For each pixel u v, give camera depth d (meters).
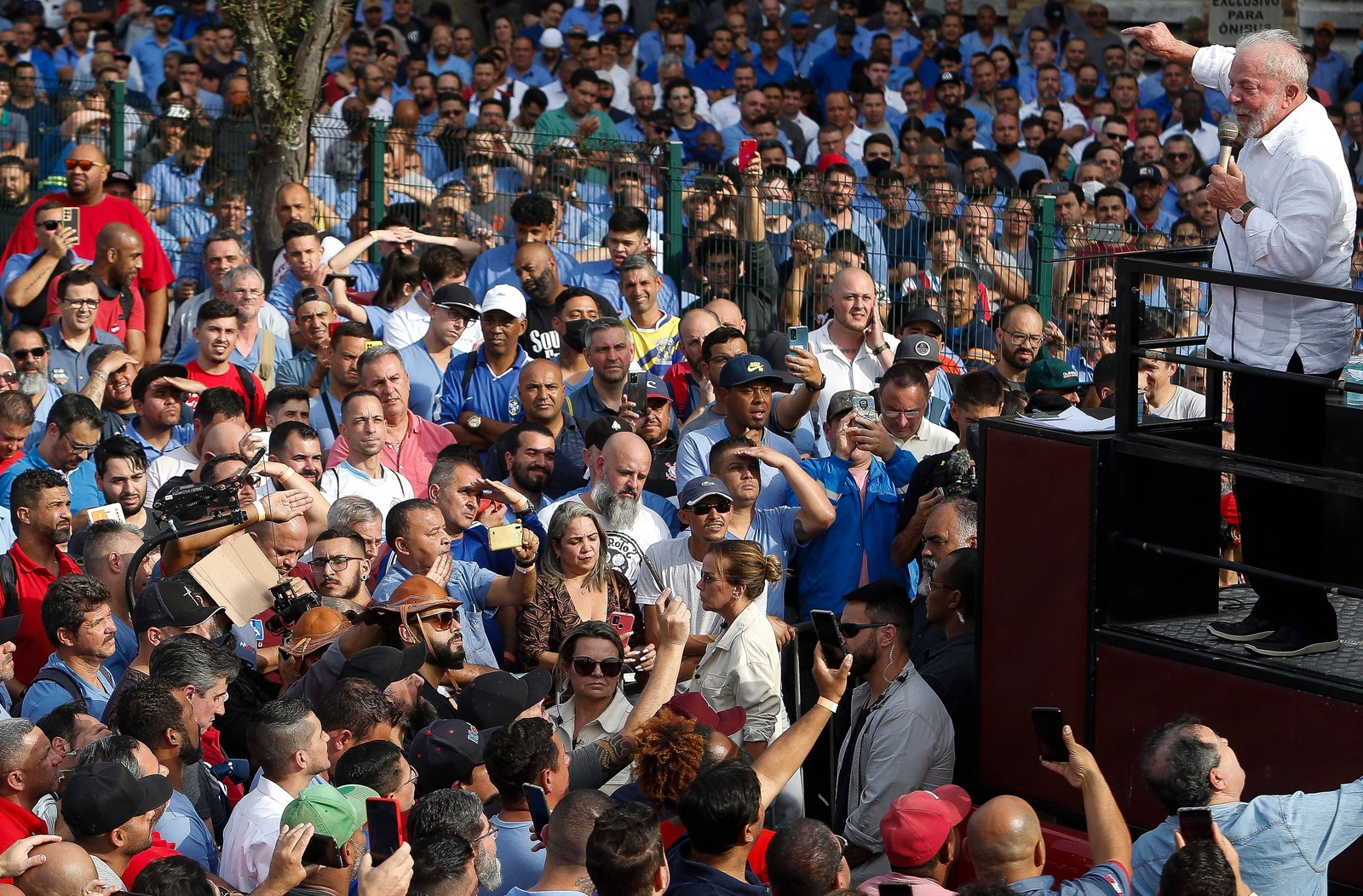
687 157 59.81
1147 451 22.70
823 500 31.36
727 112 63.59
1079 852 23.02
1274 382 21.75
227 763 25.09
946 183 48.16
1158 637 22.86
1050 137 61.19
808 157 62.34
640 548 31.66
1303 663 21.73
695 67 67.06
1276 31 21.55
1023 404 36.78
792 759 22.02
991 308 44.53
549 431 33.56
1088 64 68.31
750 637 26.36
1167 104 67.75
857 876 24.28
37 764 21.47
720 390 36.09
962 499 28.52
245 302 41.22
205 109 58.50
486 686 24.02
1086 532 23.28
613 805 18.80
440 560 28.69
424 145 51.22
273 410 36.47
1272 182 21.41
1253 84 21.20
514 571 30.62
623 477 31.59
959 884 22.47
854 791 25.02
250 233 50.19
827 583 32.28
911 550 30.30
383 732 22.77
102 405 38.78
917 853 20.55
